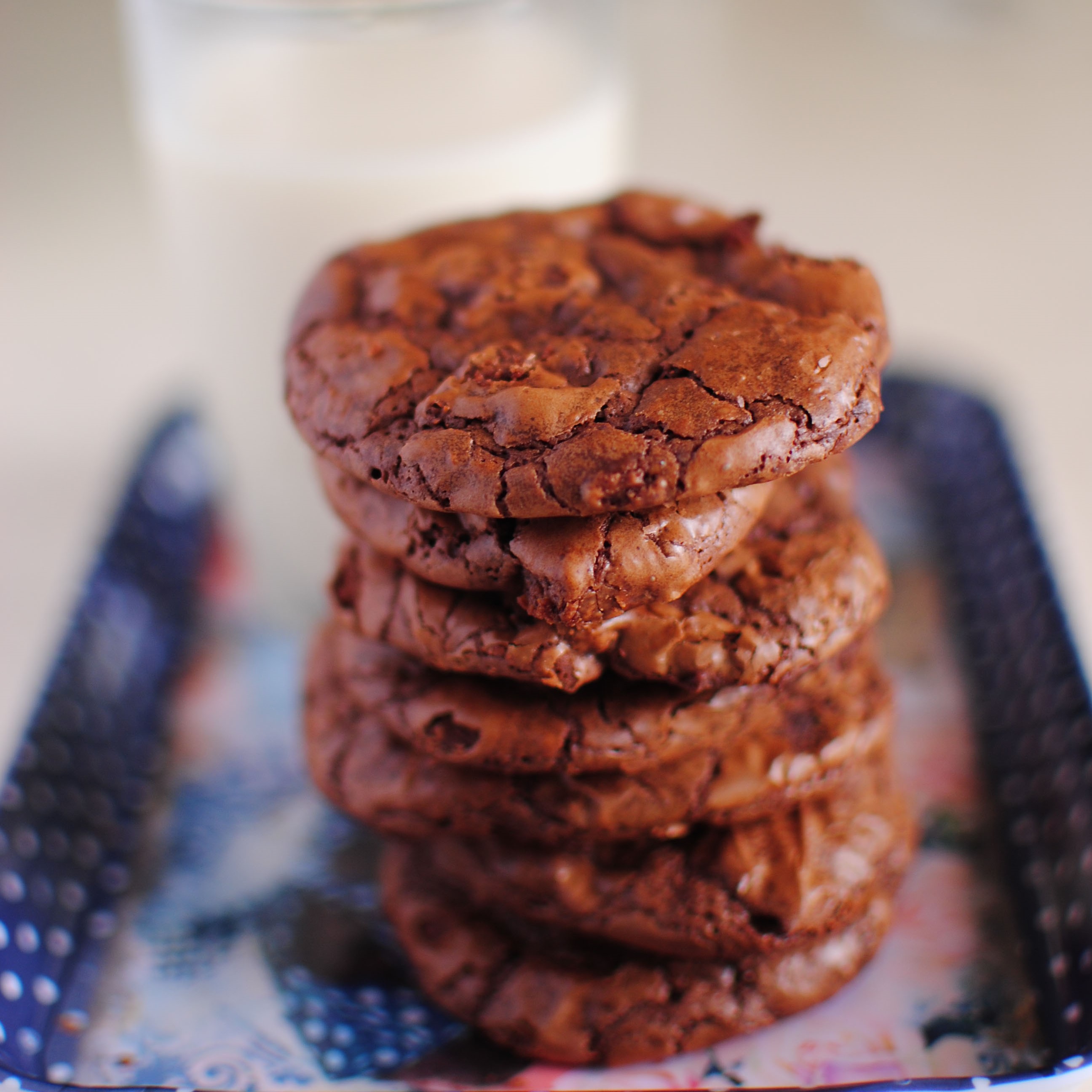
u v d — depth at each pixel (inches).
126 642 16.4
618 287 12.4
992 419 17.7
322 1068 13.0
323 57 15.6
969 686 15.8
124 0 16.6
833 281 12.1
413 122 15.7
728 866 12.6
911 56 29.0
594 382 11.4
